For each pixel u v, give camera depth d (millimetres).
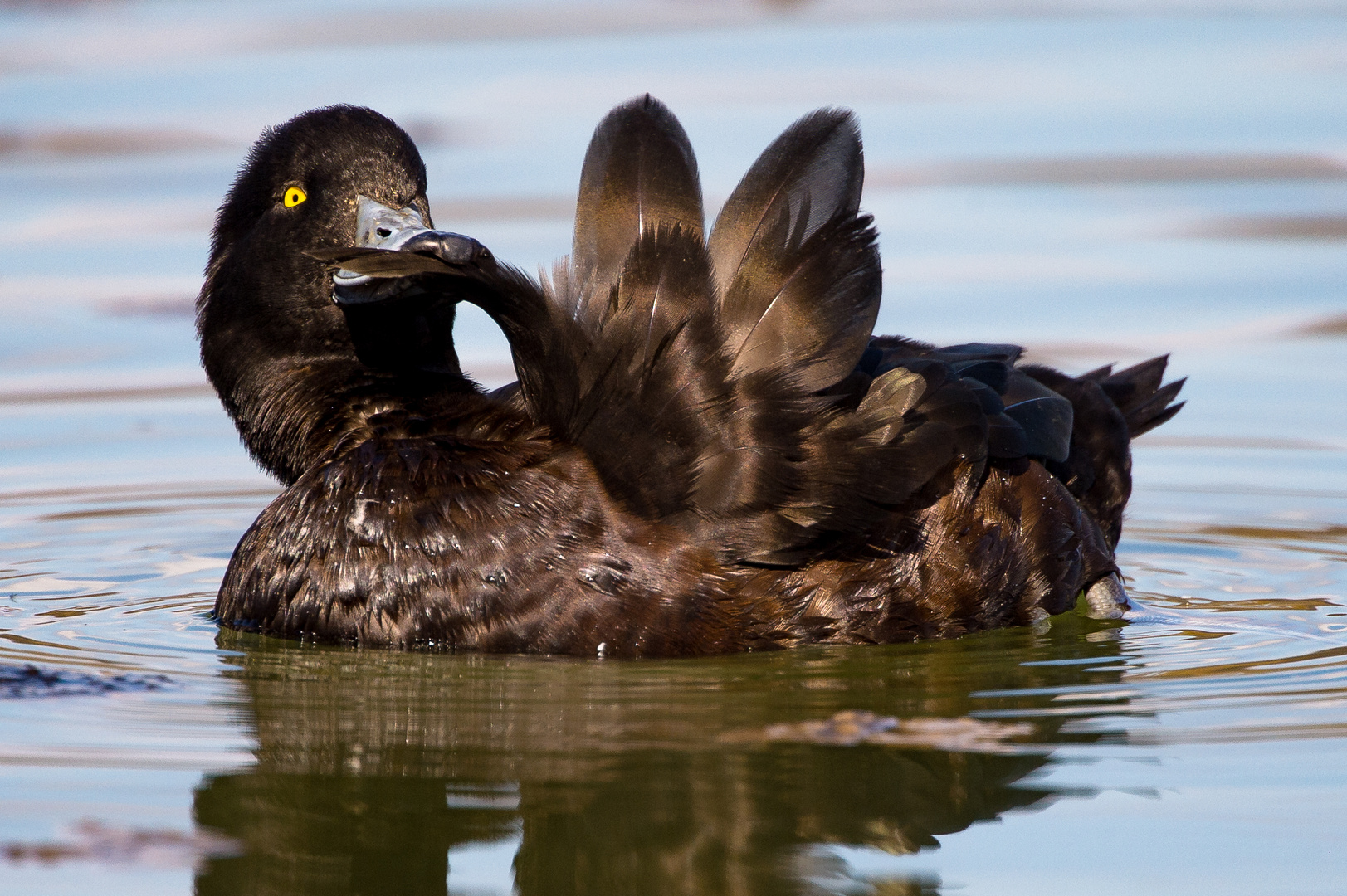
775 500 8242
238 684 8102
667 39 26531
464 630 8406
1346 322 15930
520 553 8359
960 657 8516
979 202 19500
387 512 8555
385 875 6172
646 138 8625
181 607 9695
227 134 21984
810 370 8273
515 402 9422
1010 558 8922
